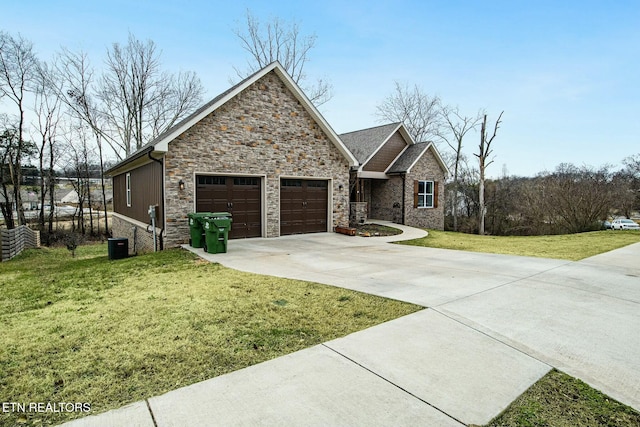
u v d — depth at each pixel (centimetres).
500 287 594
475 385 293
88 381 294
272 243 1132
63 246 2028
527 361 336
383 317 446
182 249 998
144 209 1268
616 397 280
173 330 401
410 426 241
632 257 912
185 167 1058
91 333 394
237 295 539
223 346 360
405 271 721
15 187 2289
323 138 1358
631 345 372
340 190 1416
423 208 2125
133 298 534
